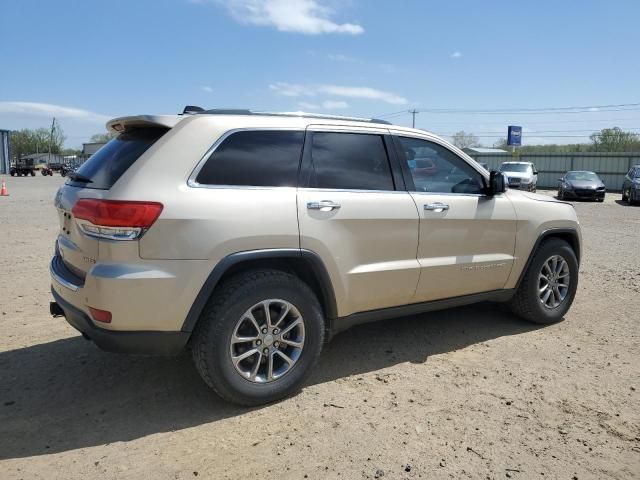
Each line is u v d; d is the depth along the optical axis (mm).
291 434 3064
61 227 3691
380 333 4816
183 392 3596
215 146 3281
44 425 3162
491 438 3031
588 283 6762
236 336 3246
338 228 3578
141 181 3039
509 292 4770
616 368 4035
